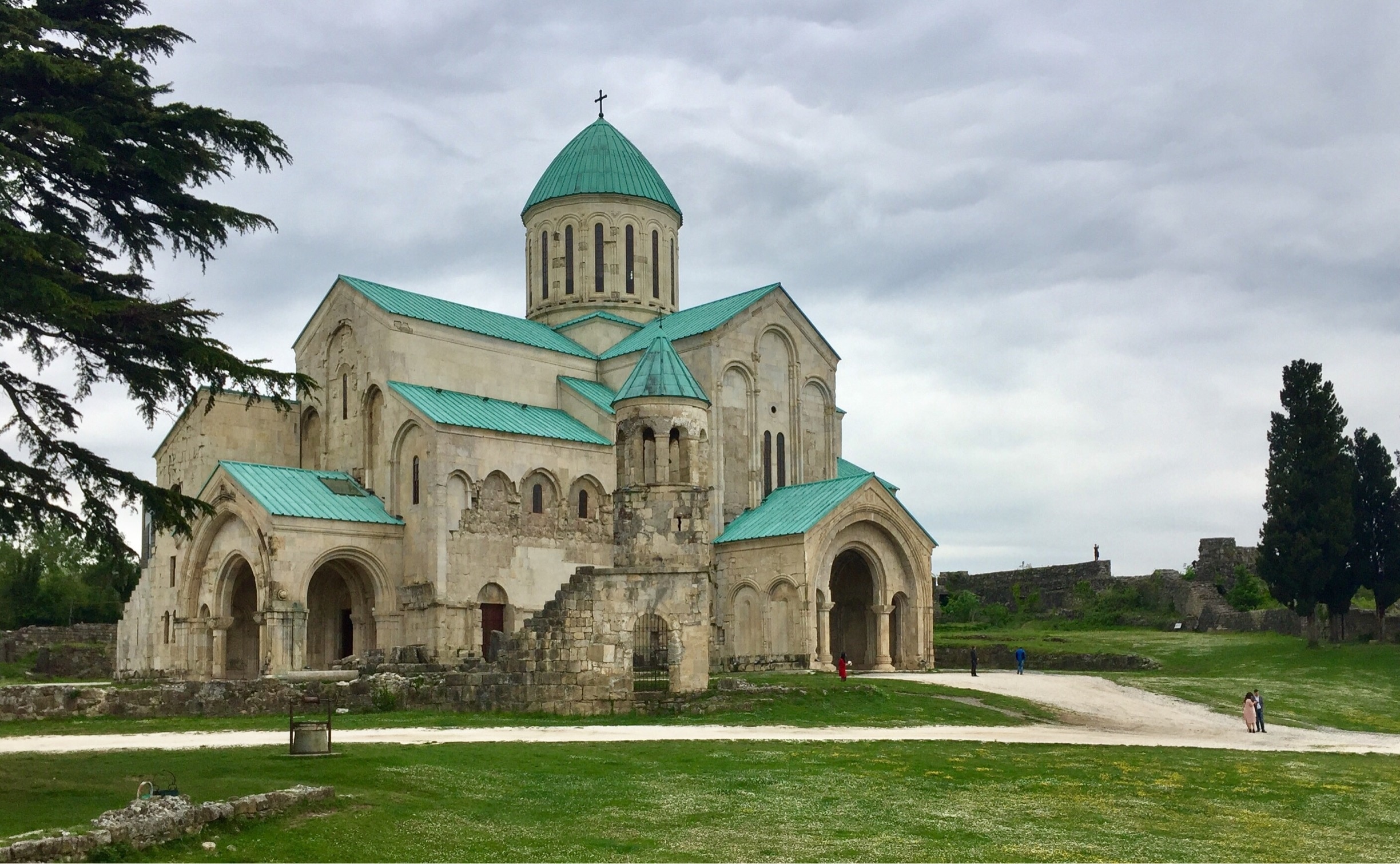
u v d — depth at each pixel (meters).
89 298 21.81
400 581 56.25
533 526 58.91
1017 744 35.03
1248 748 36.44
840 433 75.00
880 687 47.88
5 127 21.42
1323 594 68.19
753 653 59.34
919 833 21.88
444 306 65.56
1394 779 30.28
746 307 67.19
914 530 63.12
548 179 74.81
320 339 64.06
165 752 27.95
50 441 23.36
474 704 40.25
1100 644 75.94
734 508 65.44
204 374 23.45
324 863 18.23
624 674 41.50
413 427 57.28
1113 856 20.42
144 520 63.44
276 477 56.19
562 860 19.14
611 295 72.56
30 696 37.56
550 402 66.44
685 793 25.02
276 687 40.31
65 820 19.73
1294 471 68.69
